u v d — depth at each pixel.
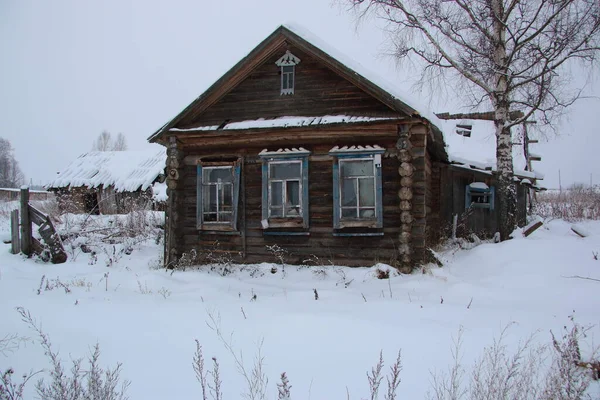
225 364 3.83
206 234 10.33
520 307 5.84
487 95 12.58
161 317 5.25
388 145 9.22
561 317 5.23
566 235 11.45
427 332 4.64
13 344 4.16
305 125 9.05
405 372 3.66
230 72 9.83
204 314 5.41
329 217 9.50
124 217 15.08
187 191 10.54
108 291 6.91
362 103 9.34
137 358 3.95
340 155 9.38
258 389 3.29
